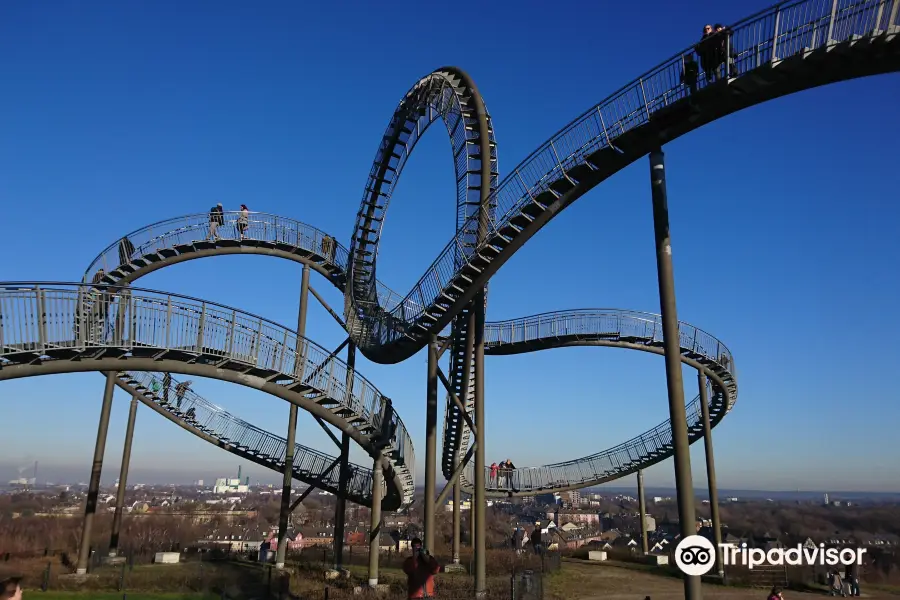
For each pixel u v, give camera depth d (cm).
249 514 9256
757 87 1266
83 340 1437
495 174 2120
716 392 3003
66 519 7025
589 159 1532
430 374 2114
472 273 1853
